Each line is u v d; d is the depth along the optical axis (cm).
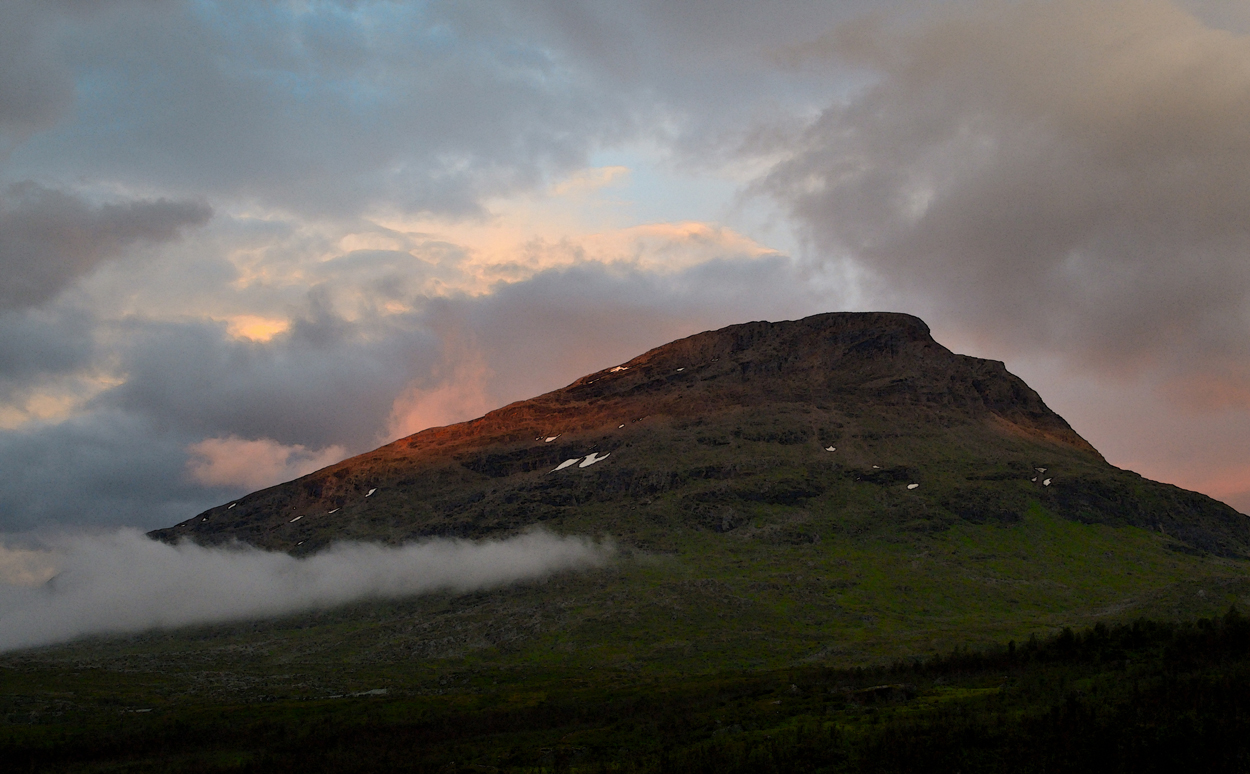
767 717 15588
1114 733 11738
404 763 15912
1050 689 14488
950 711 13838
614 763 14162
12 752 17962
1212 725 11525
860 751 12500
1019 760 11606
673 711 17912
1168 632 16600
